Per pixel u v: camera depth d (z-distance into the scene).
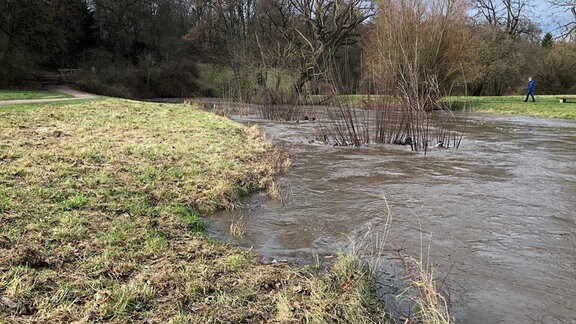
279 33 39.50
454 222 5.48
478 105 25.78
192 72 44.84
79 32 43.09
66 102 14.84
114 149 7.75
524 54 37.41
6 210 4.52
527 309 3.44
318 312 3.24
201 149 8.84
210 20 43.75
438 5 24.11
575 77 34.84
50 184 5.48
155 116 13.00
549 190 7.04
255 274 3.89
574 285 3.85
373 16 32.03
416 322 3.26
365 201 6.43
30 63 31.95
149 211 5.28
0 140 7.40
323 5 34.06
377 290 3.76
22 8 29.97
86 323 2.90
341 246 4.76
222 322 3.09
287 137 13.65
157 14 48.69
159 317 3.07
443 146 11.86
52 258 3.74
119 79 38.28
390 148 11.54
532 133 14.82
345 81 15.65
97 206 5.08
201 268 3.88
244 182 7.17
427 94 14.55
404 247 4.69
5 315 2.88
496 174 8.26
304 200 6.52
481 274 4.04
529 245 4.74
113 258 3.89
